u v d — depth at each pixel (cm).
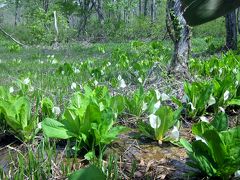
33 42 1695
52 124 191
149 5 3697
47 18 1432
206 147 160
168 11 375
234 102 277
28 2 2273
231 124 258
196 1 133
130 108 267
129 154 201
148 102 275
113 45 1466
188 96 269
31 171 171
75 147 188
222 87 275
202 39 1606
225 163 154
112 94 342
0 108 225
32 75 533
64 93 345
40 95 309
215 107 277
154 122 209
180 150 207
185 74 404
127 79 460
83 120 195
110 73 523
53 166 180
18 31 2000
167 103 312
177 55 405
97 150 199
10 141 224
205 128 174
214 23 2012
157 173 178
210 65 457
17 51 1212
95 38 1947
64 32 1627
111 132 196
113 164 182
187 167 183
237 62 479
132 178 173
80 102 241
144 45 875
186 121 263
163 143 216
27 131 215
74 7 1945
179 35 393
